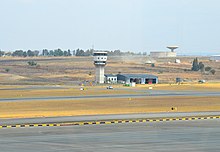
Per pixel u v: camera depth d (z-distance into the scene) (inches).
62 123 4092.0
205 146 2982.3
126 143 3090.6
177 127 3900.1
